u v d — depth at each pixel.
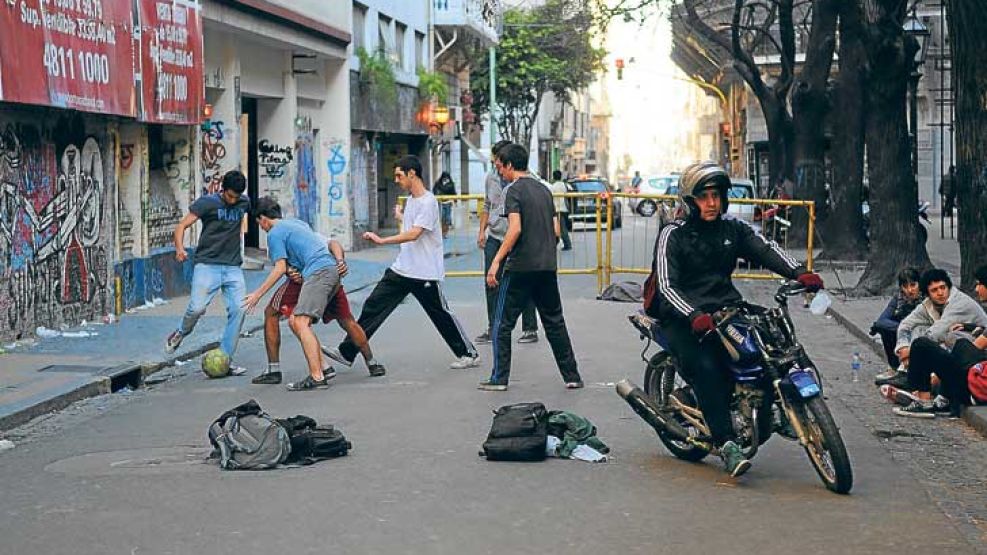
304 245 12.14
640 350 14.45
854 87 26.06
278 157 28.83
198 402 11.50
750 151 51.28
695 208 8.12
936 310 11.02
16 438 10.16
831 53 29.08
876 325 12.27
